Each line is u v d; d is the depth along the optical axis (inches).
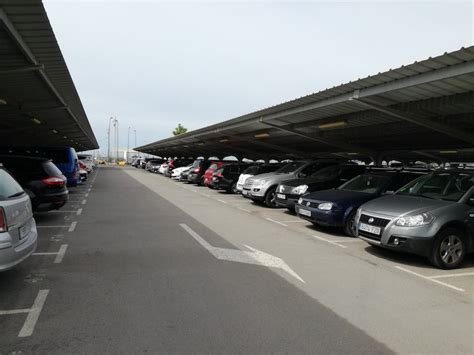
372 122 636.1
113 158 4566.9
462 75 347.3
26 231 213.5
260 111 720.3
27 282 213.5
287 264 261.4
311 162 598.2
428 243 257.8
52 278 220.8
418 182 322.0
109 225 394.6
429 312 184.7
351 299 199.0
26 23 316.2
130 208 530.0
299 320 171.2
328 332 160.2
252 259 271.1
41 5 284.5
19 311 174.7
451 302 198.7
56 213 473.7
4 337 150.2
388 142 854.5
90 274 229.3
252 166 727.7
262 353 141.5
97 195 701.9
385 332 161.9
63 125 1115.9
